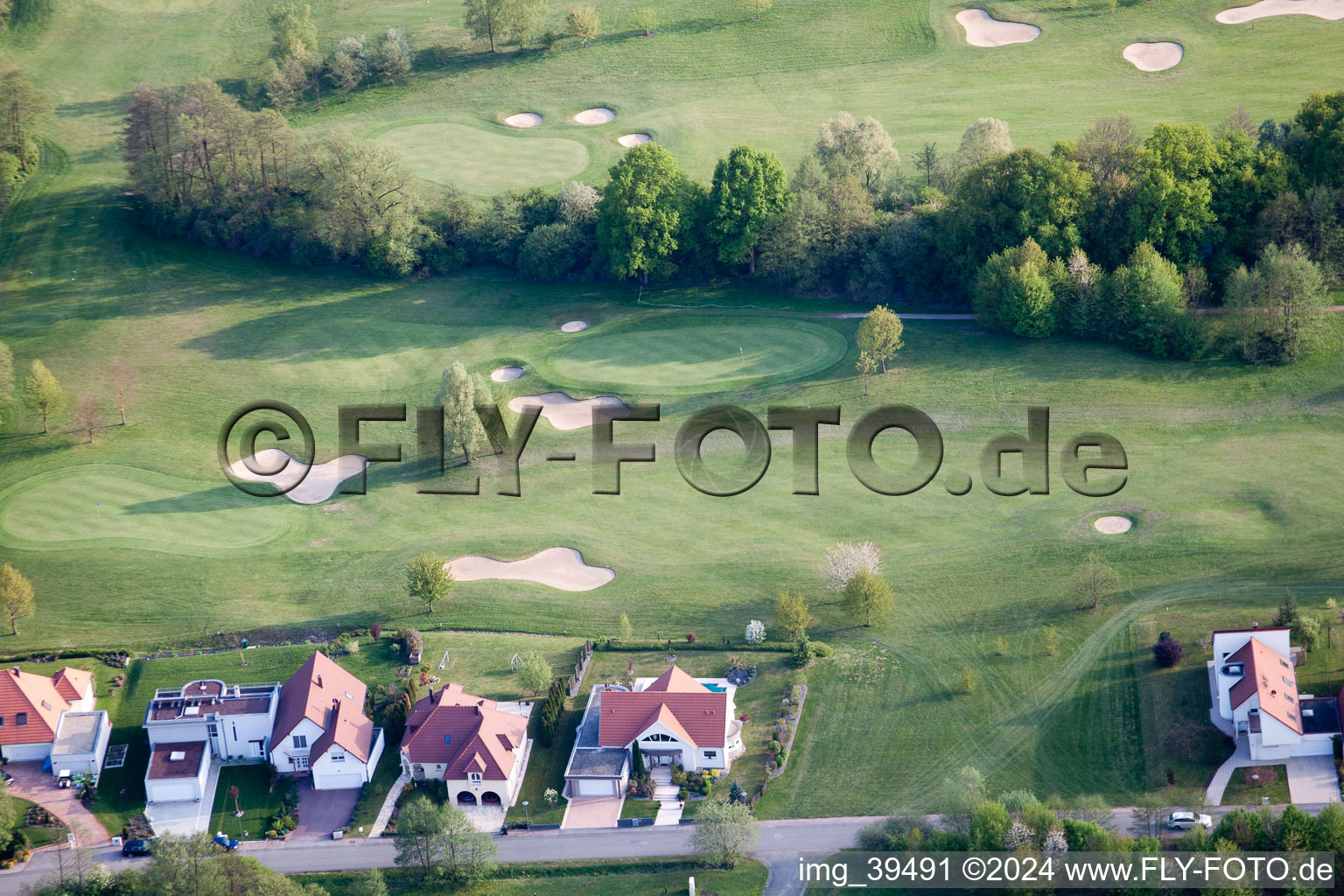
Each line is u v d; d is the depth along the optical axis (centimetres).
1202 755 10600
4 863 10206
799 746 11062
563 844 10350
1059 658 11644
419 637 12219
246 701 11238
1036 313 15750
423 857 10019
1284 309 15062
